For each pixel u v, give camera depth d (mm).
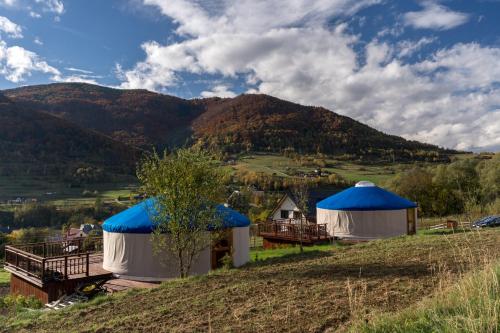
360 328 5391
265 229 24344
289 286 8703
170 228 12414
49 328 7523
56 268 13984
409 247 12461
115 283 13883
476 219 26547
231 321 6738
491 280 5555
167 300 8547
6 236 37781
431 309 5277
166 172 12383
